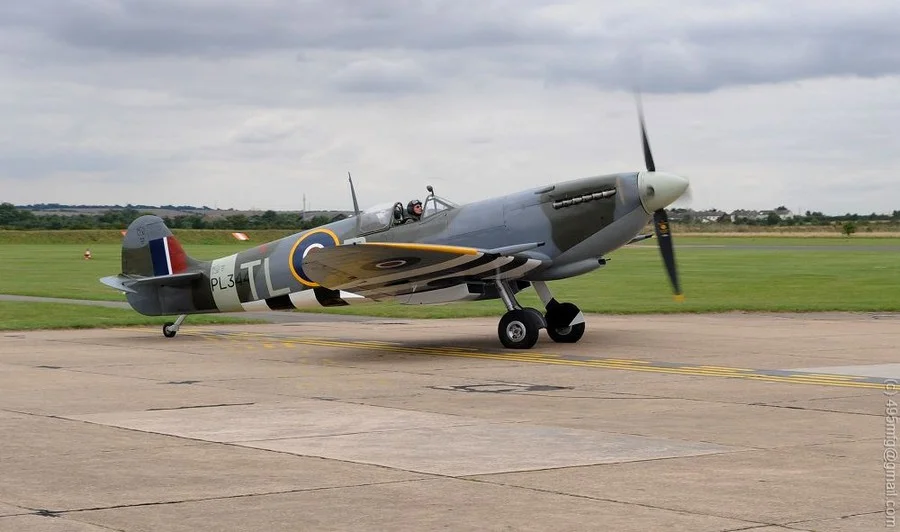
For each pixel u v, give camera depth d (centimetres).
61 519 588
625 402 1027
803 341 1622
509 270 1538
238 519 588
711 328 1864
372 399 1062
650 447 788
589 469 711
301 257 1700
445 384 1179
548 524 572
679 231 11956
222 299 1792
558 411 973
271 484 673
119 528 569
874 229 11556
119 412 977
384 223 1652
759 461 732
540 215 1579
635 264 4375
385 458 754
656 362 1369
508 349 1555
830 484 660
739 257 4928
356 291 1584
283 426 895
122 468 723
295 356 1498
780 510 597
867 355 1428
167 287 1833
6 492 653
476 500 627
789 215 13762
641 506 609
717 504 612
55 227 12200
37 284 3353
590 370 1295
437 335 1817
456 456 760
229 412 977
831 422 896
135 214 13050
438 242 1614
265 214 11331
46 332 1930
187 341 1742
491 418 934
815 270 3791
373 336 1808
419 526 571
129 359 1462
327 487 664
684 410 971
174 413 971
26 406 1016
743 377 1209
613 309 2253
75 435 852
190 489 660
